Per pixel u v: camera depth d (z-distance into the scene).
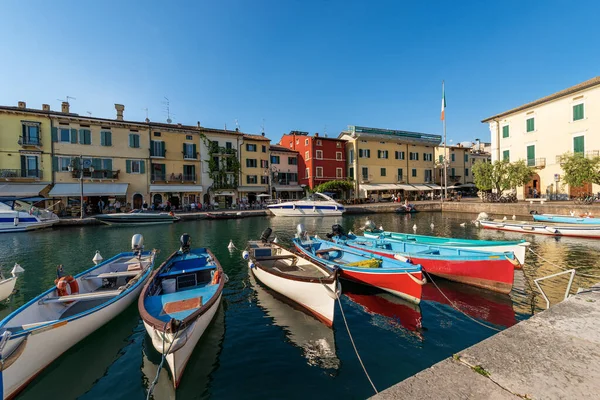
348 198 48.81
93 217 27.00
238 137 41.88
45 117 30.28
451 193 55.56
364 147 48.78
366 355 5.89
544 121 33.66
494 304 8.23
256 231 23.12
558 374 2.43
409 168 52.72
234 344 6.33
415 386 2.37
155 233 22.23
